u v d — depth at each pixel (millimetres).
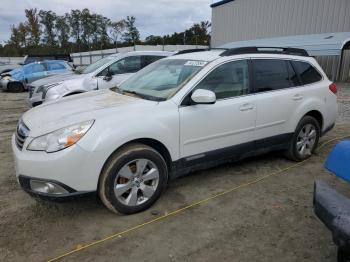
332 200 2334
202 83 4215
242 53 4723
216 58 4473
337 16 20469
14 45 72750
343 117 9094
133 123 3646
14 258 3088
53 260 3064
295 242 3305
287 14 23984
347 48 18766
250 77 4695
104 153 3461
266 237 3387
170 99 4027
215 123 4266
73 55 51500
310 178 4812
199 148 4211
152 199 3891
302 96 5230
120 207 3666
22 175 3451
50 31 79062
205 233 3455
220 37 31797
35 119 3787
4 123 9000
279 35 24875
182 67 4574
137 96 4324
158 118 3826
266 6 25766
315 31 22000
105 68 8680
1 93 17359
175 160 4039
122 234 3445
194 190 4418
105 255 3129
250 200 4152
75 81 8445
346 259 2455
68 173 3342
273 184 4613
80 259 3076
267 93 4824
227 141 4453
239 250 3184
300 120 5238
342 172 2395
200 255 3113
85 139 3395
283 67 5156
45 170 3316
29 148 3453
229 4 29922
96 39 83062
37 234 3455
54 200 3393
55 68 17953
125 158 3586
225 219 3717
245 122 4566
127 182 3691
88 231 3502
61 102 4371
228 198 4203
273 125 4922
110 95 4512
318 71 5680
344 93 13953
